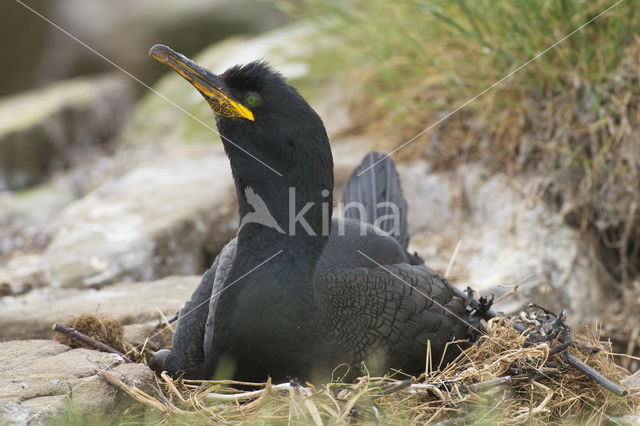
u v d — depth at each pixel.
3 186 16.39
